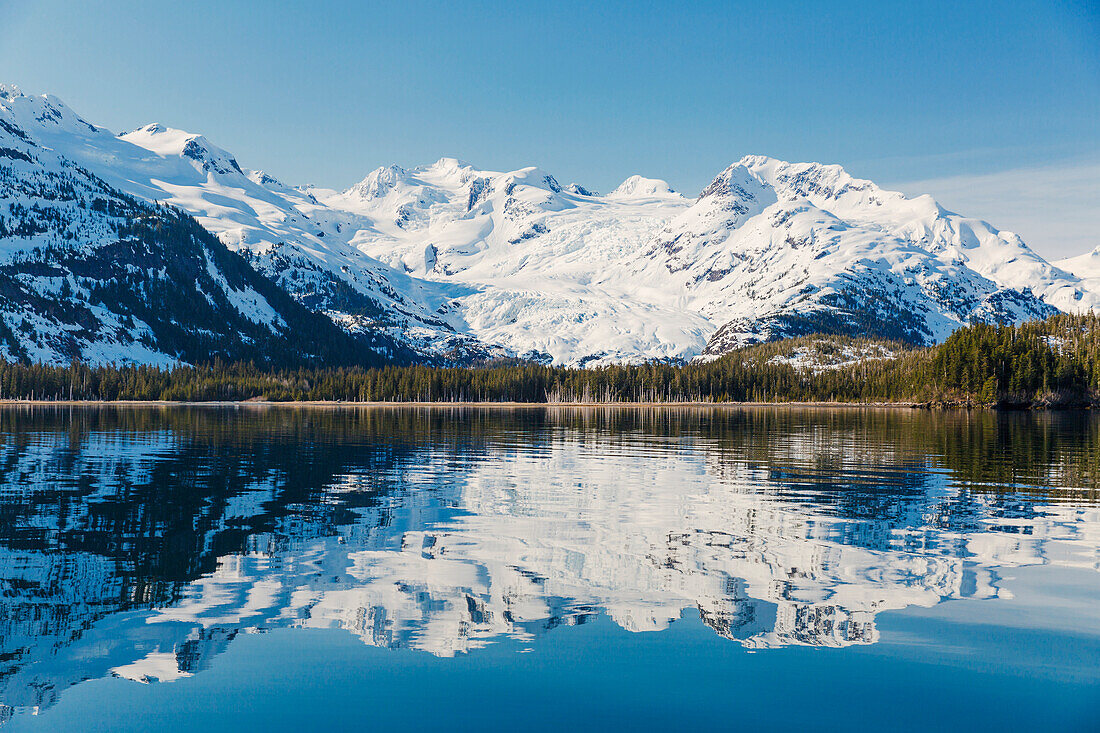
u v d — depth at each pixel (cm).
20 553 3831
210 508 5116
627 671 2431
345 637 2709
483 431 13588
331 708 2200
